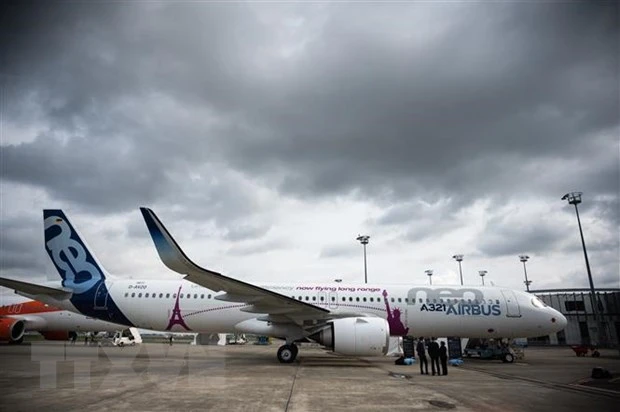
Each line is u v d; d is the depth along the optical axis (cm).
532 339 4681
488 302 1859
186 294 1822
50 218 1958
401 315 1811
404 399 875
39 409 747
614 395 978
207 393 930
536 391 1024
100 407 766
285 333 1709
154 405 787
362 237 3738
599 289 4359
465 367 1772
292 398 872
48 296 1862
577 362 2155
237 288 1510
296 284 1870
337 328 1559
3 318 2477
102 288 1848
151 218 1362
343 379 1213
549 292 4609
